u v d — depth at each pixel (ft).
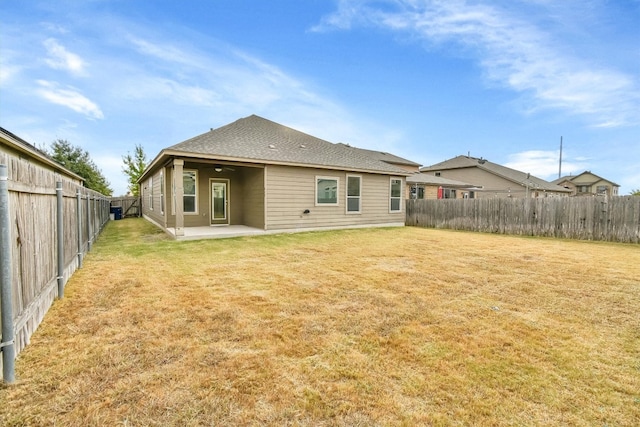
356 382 7.20
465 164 98.78
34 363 7.78
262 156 32.14
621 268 18.53
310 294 13.29
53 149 84.84
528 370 7.76
